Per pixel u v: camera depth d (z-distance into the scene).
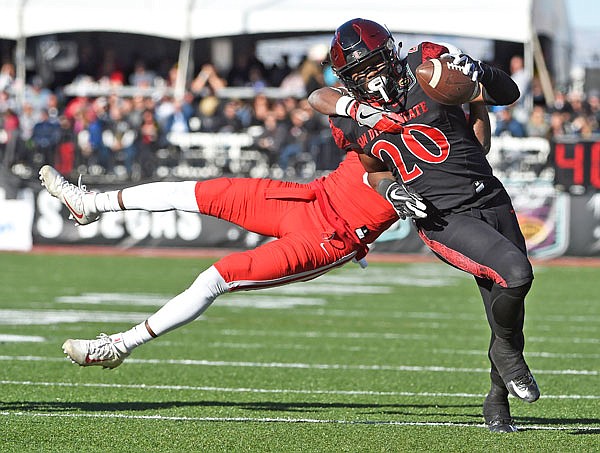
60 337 30.75
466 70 16.14
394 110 16.81
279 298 43.09
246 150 61.03
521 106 62.62
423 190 16.88
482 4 64.44
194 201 17.70
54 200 60.75
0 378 23.75
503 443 17.17
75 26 67.25
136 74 70.44
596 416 20.23
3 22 67.62
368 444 16.98
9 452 16.17
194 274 50.38
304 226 17.36
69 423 18.53
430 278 51.50
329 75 60.88
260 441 17.17
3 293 42.41
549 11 68.94
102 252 60.53
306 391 22.80
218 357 27.72
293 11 65.88
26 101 66.69
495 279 15.96
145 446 16.73
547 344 30.97
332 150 58.50
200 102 64.94
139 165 60.69
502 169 59.00
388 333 33.03
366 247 17.91
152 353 28.28
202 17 66.75
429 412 20.38
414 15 64.69
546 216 57.75
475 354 28.84
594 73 65.00
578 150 57.28
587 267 56.09
